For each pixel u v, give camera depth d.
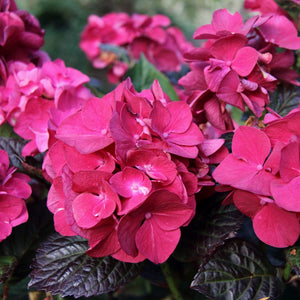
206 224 0.54
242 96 0.53
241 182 0.48
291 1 0.59
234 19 0.55
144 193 0.47
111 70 0.96
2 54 0.62
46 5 2.97
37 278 0.52
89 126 0.50
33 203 0.60
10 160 0.60
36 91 0.59
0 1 0.61
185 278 0.61
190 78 0.56
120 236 0.47
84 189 0.48
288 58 0.56
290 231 0.49
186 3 3.07
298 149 0.47
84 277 0.52
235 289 0.52
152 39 0.85
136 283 0.74
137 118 0.49
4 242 0.58
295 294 0.67
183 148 0.50
